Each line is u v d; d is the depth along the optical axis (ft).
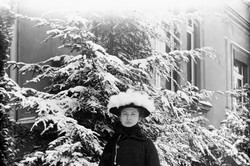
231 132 35.12
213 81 41.68
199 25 40.04
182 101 23.38
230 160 30.66
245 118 37.17
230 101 43.75
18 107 18.39
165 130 21.65
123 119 15.52
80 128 17.70
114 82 19.08
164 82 32.24
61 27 20.04
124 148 15.16
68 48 21.45
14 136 18.49
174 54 21.83
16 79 22.26
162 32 25.08
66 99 19.30
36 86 22.34
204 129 23.47
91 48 18.86
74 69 19.81
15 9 22.36
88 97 19.60
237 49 52.39
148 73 21.71
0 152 15.60
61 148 17.20
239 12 52.39
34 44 22.93
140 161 15.05
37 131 20.72
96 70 18.94
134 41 22.52
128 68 19.97
